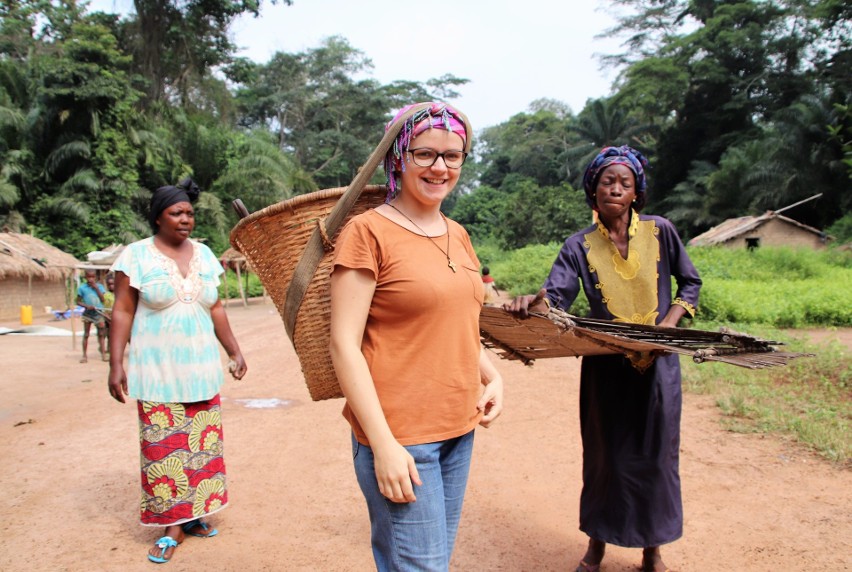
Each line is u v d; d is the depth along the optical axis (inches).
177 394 143.6
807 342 388.2
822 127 1354.6
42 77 1075.3
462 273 82.7
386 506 79.5
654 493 118.3
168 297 143.2
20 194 1092.5
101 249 1080.8
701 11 1983.3
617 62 2181.3
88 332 431.2
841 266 967.6
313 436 230.2
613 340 99.0
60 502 173.6
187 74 1411.2
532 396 282.4
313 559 138.6
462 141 81.7
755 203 1456.7
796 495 164.2
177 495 144.2
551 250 1050.1
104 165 1110.4
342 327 77.9
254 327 644.7
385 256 78.7
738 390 268.2
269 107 2335.1
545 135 2696.9
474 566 134.0
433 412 80.0
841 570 127.6
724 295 517.3
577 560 136.3
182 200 147.3
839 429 211.0
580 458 199.5
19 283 802.8
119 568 136.0
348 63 2425.0
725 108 1742.1
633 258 123.7
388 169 83.4
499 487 177.3
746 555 134.9
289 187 1422.2
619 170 120.3
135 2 1326.3
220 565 136.6
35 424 259.3
